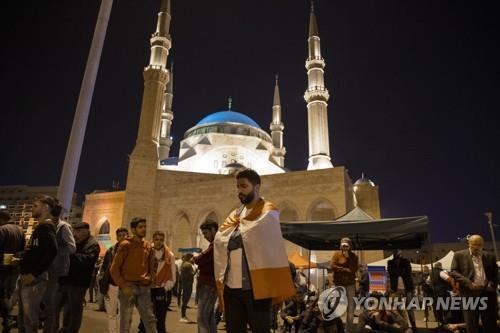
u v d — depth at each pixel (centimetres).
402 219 1223
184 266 1425
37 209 721
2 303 910
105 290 880
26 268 645
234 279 398
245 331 398
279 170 5669
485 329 862
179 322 1390
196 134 6022
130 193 4362
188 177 4634
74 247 759
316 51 5472
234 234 416
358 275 1577
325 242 1636
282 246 403
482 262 888
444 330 1154
